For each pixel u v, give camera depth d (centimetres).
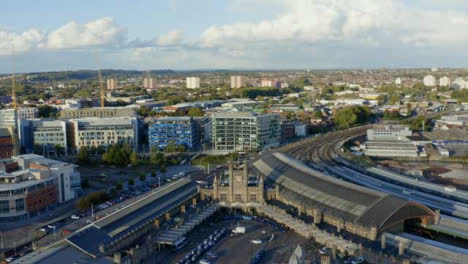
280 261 19088
